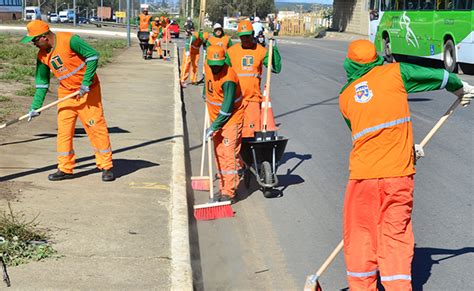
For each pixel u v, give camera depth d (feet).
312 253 21.67
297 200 27.37
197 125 44.93
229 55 29.32
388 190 15.75
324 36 208.03
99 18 381.40
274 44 29.01
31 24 25.22
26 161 29.27
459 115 46.47
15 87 53.36
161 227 21.50
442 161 33.40
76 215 22.24
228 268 20.66
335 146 37.42
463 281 19.26
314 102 54.08
